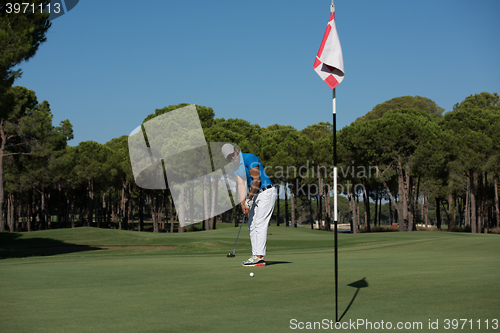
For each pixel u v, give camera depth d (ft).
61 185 150.61
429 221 293.84
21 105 98.68
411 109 127.95
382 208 339.98
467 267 17.29
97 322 8.28
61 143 102.01
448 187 136.46
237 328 7.81
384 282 13.12
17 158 102.89
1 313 9.07
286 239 74.49
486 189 136.56
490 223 162.91
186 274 15.57
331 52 10.97
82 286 12.96
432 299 10.31
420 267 17.61
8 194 153.07
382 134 103.81
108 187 171.22
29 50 45.37
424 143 101.91
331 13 11.18
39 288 12.62
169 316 8.80
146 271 16.75
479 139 108.88
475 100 173.27
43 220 162.81
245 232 93.20
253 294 11.34
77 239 75.82
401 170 107.34
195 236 81.05
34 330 7.63
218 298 10.82
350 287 12.28
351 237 77.46
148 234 86.69
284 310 9.34
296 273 15.53
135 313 9.11
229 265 19.07
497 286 12.01
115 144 175.83
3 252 56.80
